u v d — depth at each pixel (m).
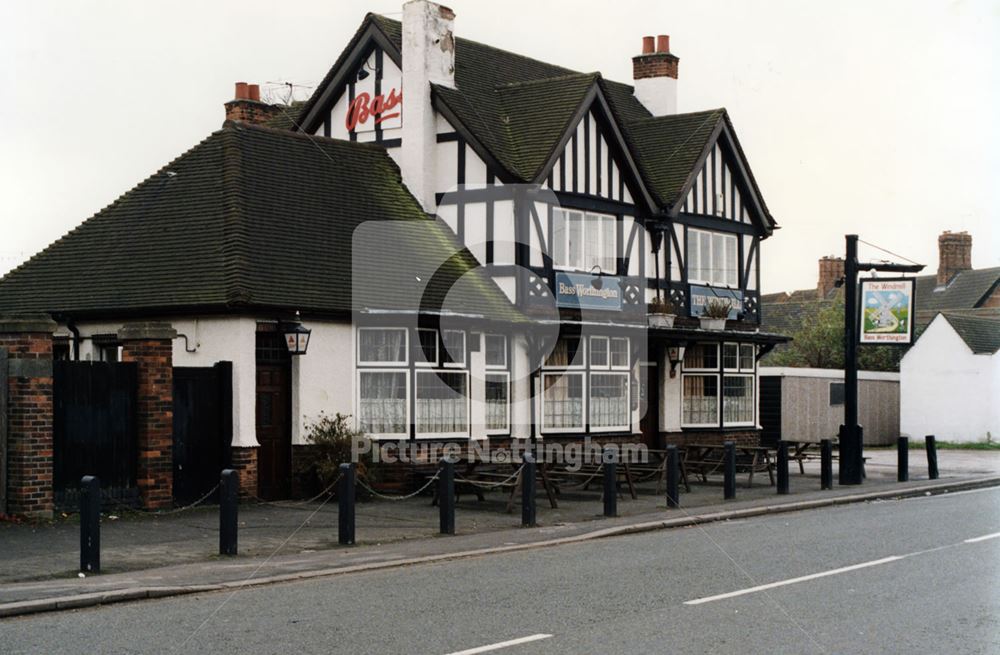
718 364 28.27
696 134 27.42
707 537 15.60
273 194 21.28
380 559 13.22
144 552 13.50
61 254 21.77
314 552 13.83
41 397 15.34
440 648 8.60
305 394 19.42
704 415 27.86
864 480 24.42
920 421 40.91
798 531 16.19
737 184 28.58
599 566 12.86
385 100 24.61
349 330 20.20
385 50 24.59
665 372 26.83
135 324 17.02
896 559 13.26
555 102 24.23
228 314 18.56
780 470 21.38
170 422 17.22
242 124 22.38
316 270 20.11
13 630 9.29
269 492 19.17
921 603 10.54
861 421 39.84
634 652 8.51
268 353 19.30
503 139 23.88
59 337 20.78
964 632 9.31
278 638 8.95
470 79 25.55
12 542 13.77
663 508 18.89
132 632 9.18
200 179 21.50
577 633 9.16
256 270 19.17
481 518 17.44
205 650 8.53
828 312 46.22
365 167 23.70
